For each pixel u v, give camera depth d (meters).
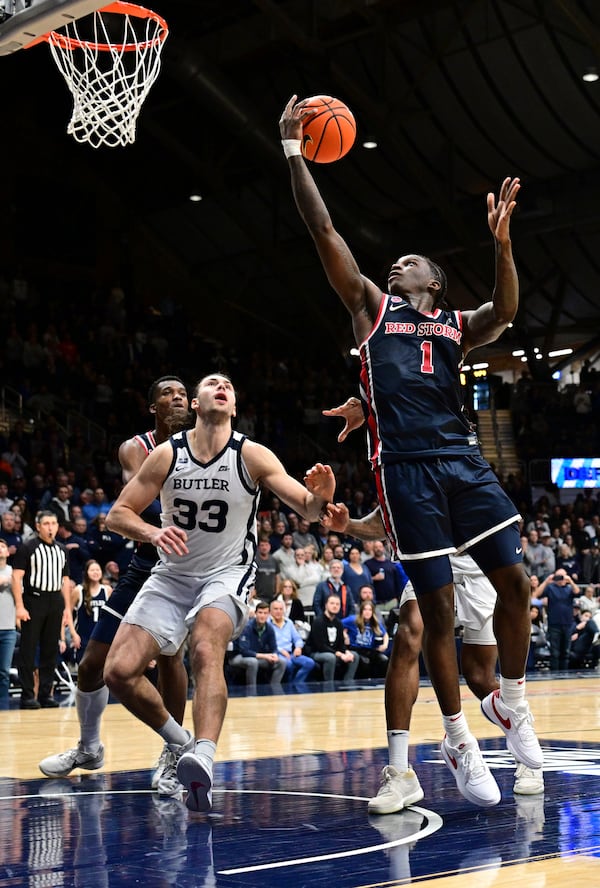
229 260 25.72
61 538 10.98
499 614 3.49
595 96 18.58
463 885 2.34
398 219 23.47
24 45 5.16
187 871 2.54
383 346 3.44
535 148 20.22
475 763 3.29
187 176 23.14
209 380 3.59
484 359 28.67
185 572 3.63
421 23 17.61
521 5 16.86
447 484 3.35
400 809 3.39
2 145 22.08
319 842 2.89
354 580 11.72
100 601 9.89
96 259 23.58
